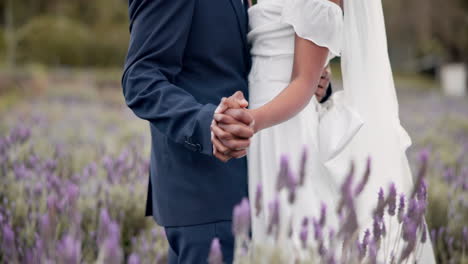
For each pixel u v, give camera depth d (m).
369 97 1.68
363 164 1.64
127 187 3.25
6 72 15.11
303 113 1.57
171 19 1.38
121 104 14.09
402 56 33.22
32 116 7.84
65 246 1.05
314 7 1.39
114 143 5.66
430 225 3.33
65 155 4.09
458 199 3.24
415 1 26.66
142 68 1.39
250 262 1.28
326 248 1.42
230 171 1.48
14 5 23.27
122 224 2.96
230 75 1.50
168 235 1.54
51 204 1.36
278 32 1.52
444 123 10.08
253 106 1.53
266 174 1.52
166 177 1.49
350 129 1.53
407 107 14.17
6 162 3.31
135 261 1.07
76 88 16.39
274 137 1.54
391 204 1.38
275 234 1.22
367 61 1.68
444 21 26.92
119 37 24.67
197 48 1.45
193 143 1.31
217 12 1.45
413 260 1.52
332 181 1.55
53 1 24.53
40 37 22.80
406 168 1.73
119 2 25.52
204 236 1.45
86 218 2.95
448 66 24.72
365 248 1.38
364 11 1.69
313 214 1.48
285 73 1.51
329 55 1.56
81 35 23.81
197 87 1.46
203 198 1.45
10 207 2.84
